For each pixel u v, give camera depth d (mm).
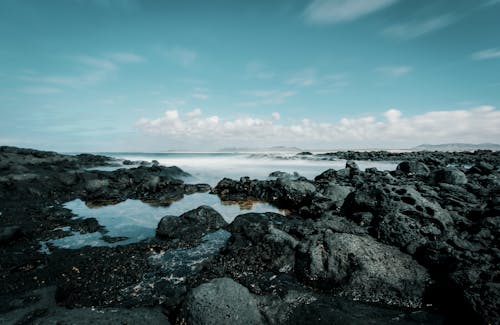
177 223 12453
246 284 8242
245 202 18594
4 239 11164
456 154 49750
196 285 8289
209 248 10758
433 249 8547
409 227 9844
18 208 17172
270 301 7309
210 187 23719
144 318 6730
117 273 9008
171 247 10859
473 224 10633
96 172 26891
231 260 9547
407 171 24594
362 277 7906
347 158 51781
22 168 26531
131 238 12133
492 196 14336
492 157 41781
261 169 38375
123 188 22781
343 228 10945
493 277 6961
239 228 12383
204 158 62094
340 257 8461
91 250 10805
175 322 6637
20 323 6562
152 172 29062
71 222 14453
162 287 8219
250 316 6578
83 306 7406
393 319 6680
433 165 31156
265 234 10500
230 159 57688
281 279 8516
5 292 8031
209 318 6383
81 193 21406
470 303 6434
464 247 8641
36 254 10477
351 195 12945
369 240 9211
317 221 11781
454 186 15695
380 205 11336
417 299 7395
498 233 9469
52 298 7672
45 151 38031
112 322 6492
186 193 21969
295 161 50219
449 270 7652
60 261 9867
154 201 19438
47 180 23391
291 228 11828
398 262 8406
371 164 42719
